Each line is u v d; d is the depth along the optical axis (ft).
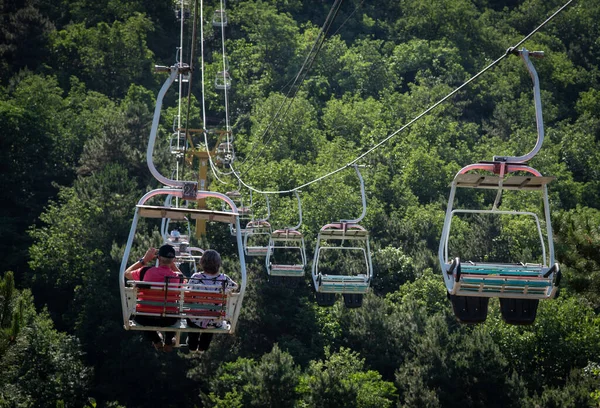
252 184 311.27
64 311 284.20
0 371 88.79
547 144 443.32
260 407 217.56
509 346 252.83
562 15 638.94
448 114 466.29
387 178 356.18
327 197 308.40
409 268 286.25
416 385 221.66
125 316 55.31
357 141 423.64
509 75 543.80
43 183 353.92
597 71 582.35
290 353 247.29
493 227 305.53
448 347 238.48
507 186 61.62
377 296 265.34
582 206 394.73
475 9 642.63
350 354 233.55
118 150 339.98
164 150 346.74
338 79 511.81
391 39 603.67
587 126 483.10
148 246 272.92
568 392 221.25
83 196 297.74
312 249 286.66
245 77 499.51
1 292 89.04
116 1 567.59
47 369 228.02
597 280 96.22
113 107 414.00
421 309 258.57
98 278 271.08
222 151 184.34
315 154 385.70
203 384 246.68
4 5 517.14
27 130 359.25
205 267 56.18
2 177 346.13
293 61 516.32
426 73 524.52
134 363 252.01
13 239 323.37
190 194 61.57
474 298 63.93
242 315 252.01
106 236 287.28
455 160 401.08
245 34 567.18
